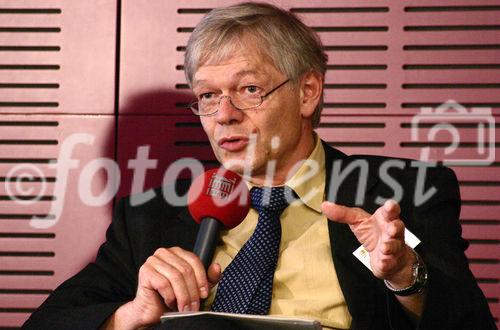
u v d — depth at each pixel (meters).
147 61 9.84
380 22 9.73
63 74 9.86
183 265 6.42
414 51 9.70
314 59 7.86
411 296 6.57
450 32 9.67
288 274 7.32
